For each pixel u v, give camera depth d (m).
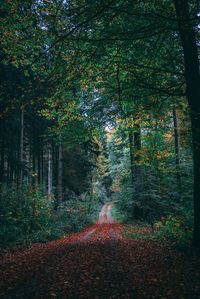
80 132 17.69
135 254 12.52
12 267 10.43
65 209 32.06
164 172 23.00
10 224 19.02
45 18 9.23
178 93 12.75
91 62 11.27
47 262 11.18
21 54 11.52
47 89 10.40
